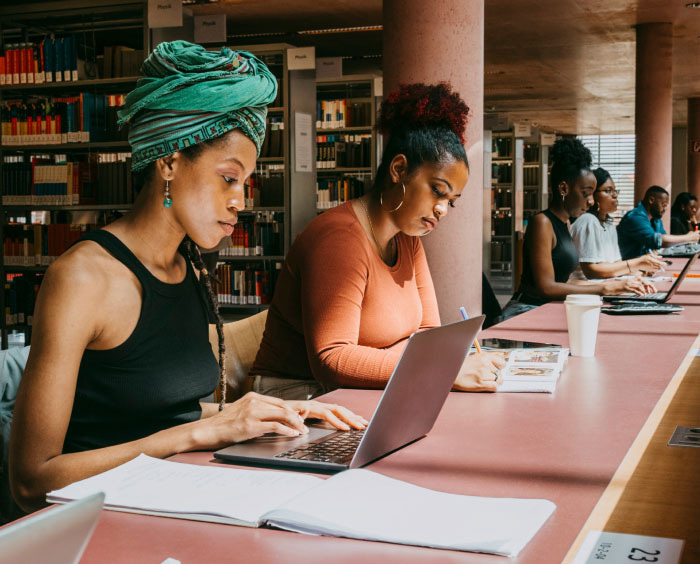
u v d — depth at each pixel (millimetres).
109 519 929
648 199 8797
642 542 826
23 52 6559
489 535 832
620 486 1028
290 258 2098
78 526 503
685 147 25125
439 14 3879
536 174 16500
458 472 1104
